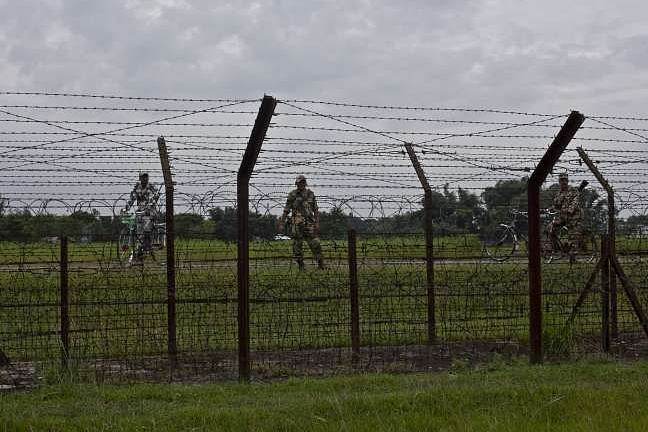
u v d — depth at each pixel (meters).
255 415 15.43
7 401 17.19
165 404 16.92
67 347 20.53
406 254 24.69
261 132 19.03
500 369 20.73
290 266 24.67
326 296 24.58
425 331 25.22
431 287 24.58
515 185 25.89
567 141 21.03
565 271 28.09
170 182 21.67
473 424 14.60
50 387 18.38
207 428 14.70
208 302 22.48
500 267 27.30
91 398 17.38
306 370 20.89
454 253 25.31
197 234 22.86
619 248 27.02
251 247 24.64
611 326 26.16
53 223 22.27
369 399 16.52
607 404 16.06
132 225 23.09
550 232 34.19
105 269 23.19
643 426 14.34
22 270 22.45
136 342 22.78
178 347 23.17
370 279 24.86
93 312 23.33
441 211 25.22
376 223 24.45
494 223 25.94
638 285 27.31
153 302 21.56
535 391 17.27
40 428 14.85
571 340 23.92
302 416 15.41
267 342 23.70
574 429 14.25
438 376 19.61
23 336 22.08
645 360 22.44
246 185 19.66
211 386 18.56
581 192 29.05
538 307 21.77
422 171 24.56
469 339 24.94
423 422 14.91
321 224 24.72
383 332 25.00
